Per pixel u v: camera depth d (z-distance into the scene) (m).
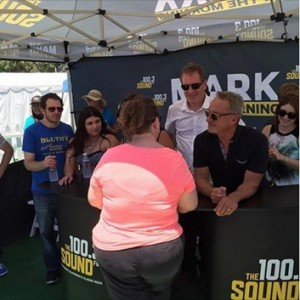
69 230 2.03
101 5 2.93
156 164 1.38
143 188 1.37
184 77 2.51
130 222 1.41
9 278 2.88
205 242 1.83
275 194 1.82
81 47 4.42
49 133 2.61
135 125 1.42
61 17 3.25
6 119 7.53
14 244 3.58
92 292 2.03
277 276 1.68
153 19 3.40
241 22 3.53
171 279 1.52
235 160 1.79
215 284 1.79
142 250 1.41
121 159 1.40
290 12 2.87
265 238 1.65
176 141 2.74
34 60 3.98
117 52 4.42
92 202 1.57
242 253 1.68
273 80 3.70
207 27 3.68
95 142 2.46
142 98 1.49
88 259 1.98
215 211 1.62
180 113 2.67
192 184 1.46
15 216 3.61
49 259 2.71
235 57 3.84
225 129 1.75
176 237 1.46
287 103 2.13
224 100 1.74
